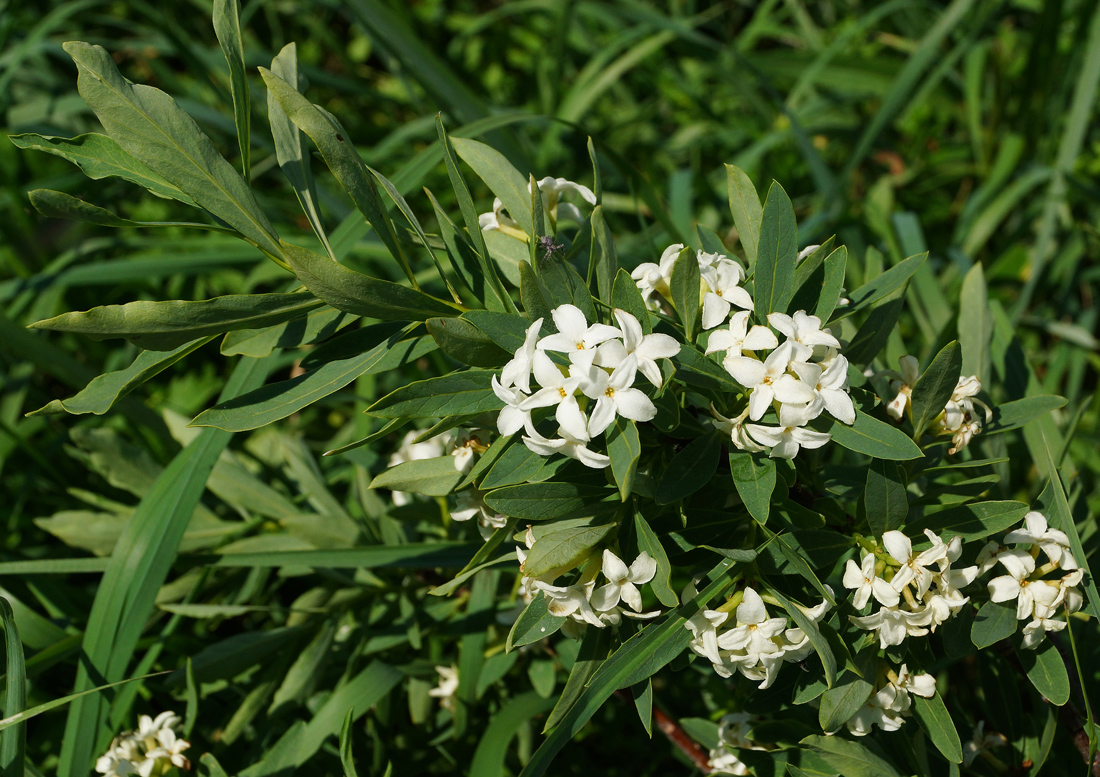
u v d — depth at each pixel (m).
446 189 0.95
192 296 0.90
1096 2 0.89
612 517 0.42
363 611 0.54
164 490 0.51
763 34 1.18
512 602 0.53
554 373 0.39
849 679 0.43
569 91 1.09
